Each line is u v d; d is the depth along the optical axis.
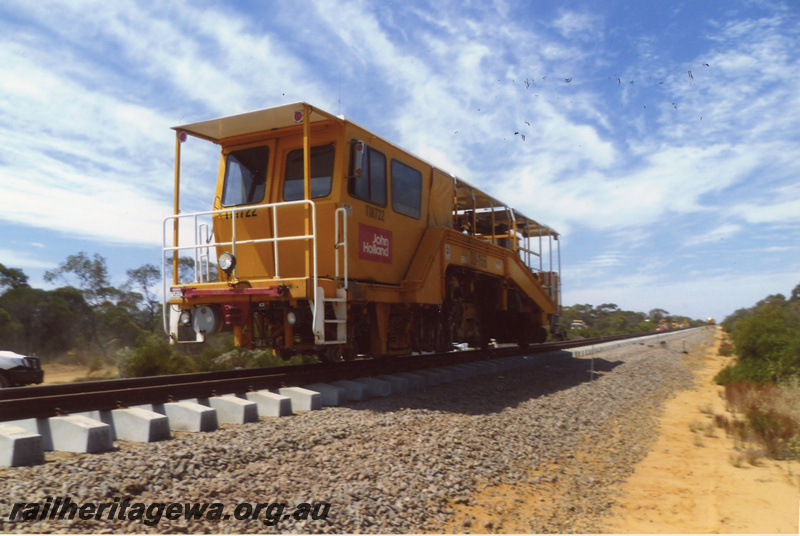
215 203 10.90
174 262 9.91
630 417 11.17
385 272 10.87
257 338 10.02
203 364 15.90
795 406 12.12
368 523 4.44
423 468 5.80
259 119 9.51
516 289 17.89
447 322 13.34
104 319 23.92
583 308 90.81
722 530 5.65
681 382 18.03
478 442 7.15
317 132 9.95
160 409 6.96
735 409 13.21
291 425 6.64
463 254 13.48
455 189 14.09
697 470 8.04
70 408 6.31
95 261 26.53
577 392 12.57
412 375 10.69
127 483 4.32
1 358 11.80
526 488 6.16
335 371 9.86
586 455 8.02
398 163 11.55
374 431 6.77
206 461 5.01
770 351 18.69
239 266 10.58
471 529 4.84
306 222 8.47
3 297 22.44
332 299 8.70
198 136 10.55
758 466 8.37
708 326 106.06
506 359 15.95
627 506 6.23
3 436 4.74
